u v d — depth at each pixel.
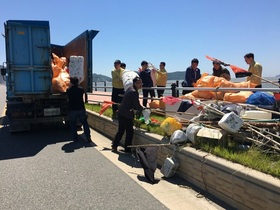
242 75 5.83
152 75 9.67
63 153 6.74
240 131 4.73
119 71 8.81
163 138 5.57
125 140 6.68
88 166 5.72
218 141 4.67
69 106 7.89
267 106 5.48
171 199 4.14
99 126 9.38
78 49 10.95
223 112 5.25
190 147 4.78
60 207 3.96
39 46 8.36
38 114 9.06
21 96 8.65
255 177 3.39
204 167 4.25
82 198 4.23
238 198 3.67
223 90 5.60
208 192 4.23
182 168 4.82
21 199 4.23
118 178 5.03
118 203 4.05
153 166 4.98
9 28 8.00
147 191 4.45
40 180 4.97
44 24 8.32
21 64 8.23
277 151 4.21
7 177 5.14
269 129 4.57
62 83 8.97
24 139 8.37
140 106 6.56
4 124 11.28
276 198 3.14
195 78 9.24
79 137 8.59
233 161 3.96
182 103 6.71
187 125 5.68
